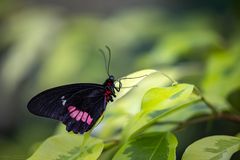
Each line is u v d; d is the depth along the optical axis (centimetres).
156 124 52
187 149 47
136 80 48
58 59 71
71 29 73
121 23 75
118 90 48
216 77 62
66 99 51
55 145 49
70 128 51
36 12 75
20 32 74
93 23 74
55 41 73
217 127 73
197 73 65
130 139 48
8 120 114
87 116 51
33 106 50
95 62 73
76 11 104
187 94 47
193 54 68
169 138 48
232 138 47
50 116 51
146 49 75
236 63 63
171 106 48
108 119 56
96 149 48
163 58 67
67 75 72
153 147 47
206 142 47
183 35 68
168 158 47
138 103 56
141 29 75
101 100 52
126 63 74
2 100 102
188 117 53
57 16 75
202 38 67
